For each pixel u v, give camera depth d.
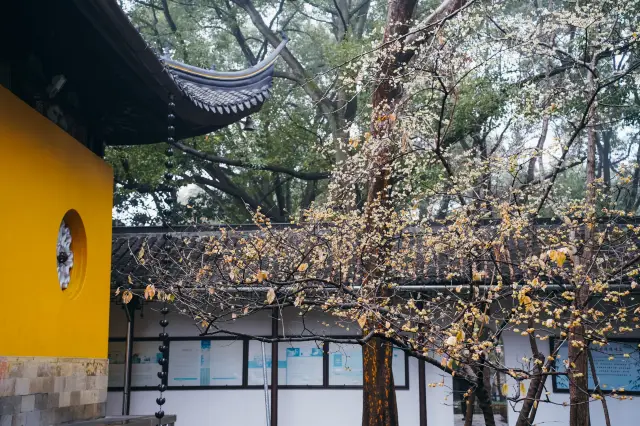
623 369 12.98
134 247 14.47
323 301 8.12
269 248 9.07
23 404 7.03
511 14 18.25
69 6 6.95
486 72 15.79
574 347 8.58
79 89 9.19
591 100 8.68
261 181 25.91
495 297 7.42
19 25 7.47
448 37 10.16
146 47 7.26
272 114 21.83
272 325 14.05
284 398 14.03
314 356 14.13
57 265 8.29
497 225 9.03
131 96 9.37
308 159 21.27
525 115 11.13
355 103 21.23
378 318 7.11
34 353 7.30
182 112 9.02
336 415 13.93
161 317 14.37
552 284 9.92
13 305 6.91
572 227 8.72
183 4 23.23
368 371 11.20
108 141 10.90
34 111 7.52
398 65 11.24
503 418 17.48
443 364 6.40
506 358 13.27
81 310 8.59
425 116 10.39
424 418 13.05
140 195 22.91
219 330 7.15
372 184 11.04
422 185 13.12
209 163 23.61
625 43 12.40
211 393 14.18
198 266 10.62
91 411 8.76
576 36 13.42
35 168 7.48
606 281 7.82
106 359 9.31
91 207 9.02
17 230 7.05
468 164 9.75
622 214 8.75
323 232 11.28
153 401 14.15
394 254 9.97
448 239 9.23
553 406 13.09
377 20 23.39
